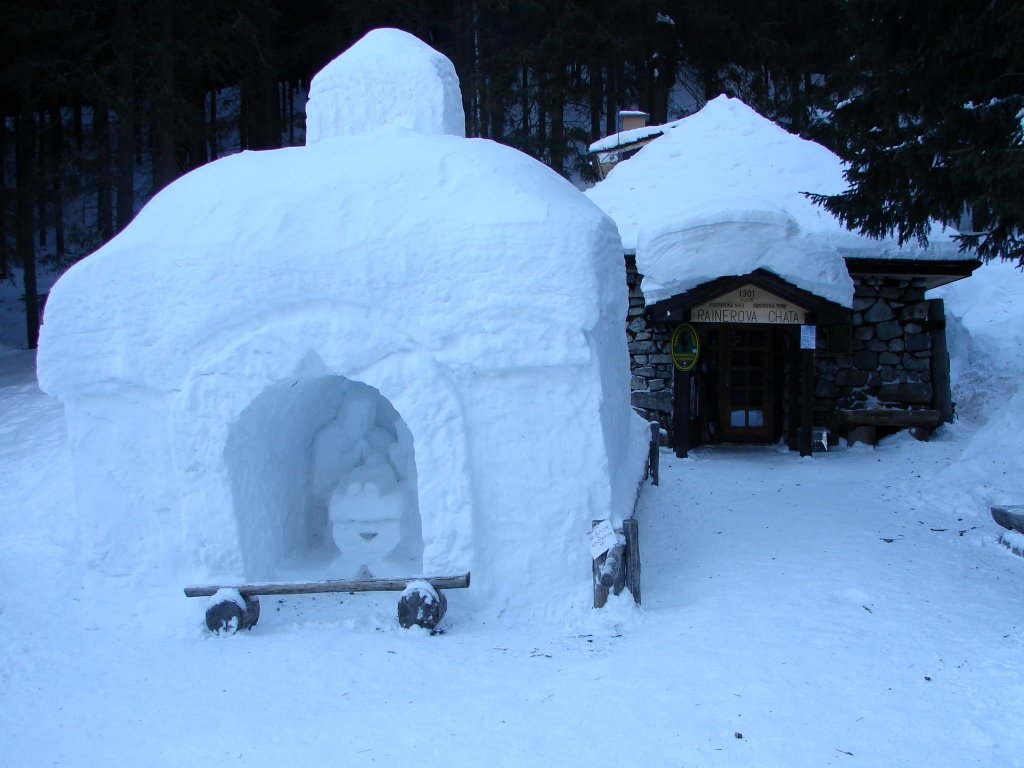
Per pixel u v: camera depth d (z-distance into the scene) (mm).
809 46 21578
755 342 11914
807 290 10141
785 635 4422
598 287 5004
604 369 5461
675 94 27000
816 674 3922
